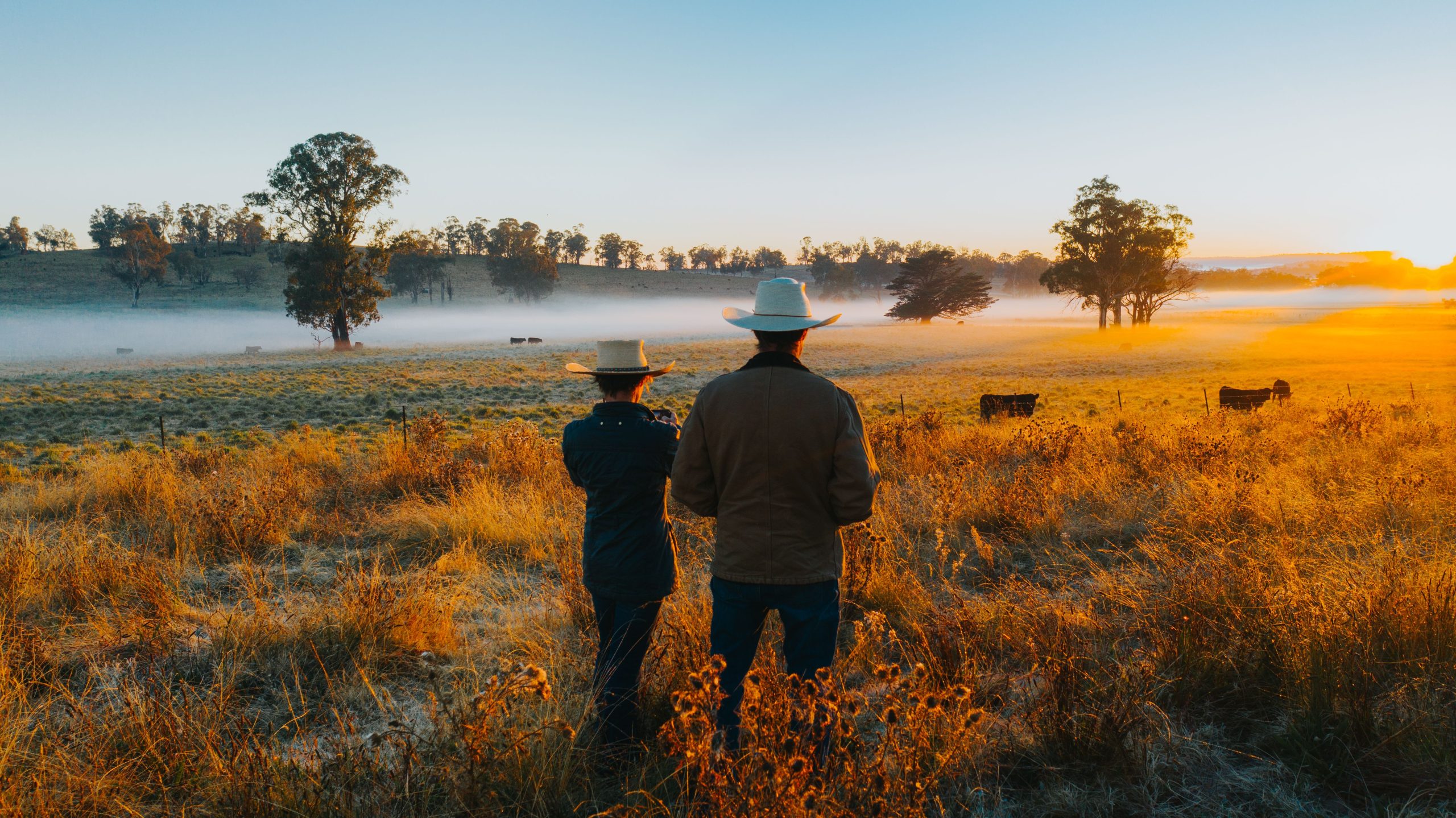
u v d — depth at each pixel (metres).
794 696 2.52
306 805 2.59
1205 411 21.89
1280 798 2.73
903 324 115.75
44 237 191.75
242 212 177.12
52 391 30.77
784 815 2.08
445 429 14.09
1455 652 3.43
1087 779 2.89
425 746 3.05
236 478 9.54
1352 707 2.99
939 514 6.86
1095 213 79.44
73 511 7.94
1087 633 4.08
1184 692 3.44
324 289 61.59
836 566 2.86
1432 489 6.96
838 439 2.71
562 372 43.09
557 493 8.58
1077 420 19.47
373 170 62.03
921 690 2.47
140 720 3.06
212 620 4.61
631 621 3.19
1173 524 6.60
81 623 4.66
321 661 4.04
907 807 2.27
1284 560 4.67
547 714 3.23
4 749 2.84
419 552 6.65
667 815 2.55
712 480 2.90
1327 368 43.72
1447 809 2.57
